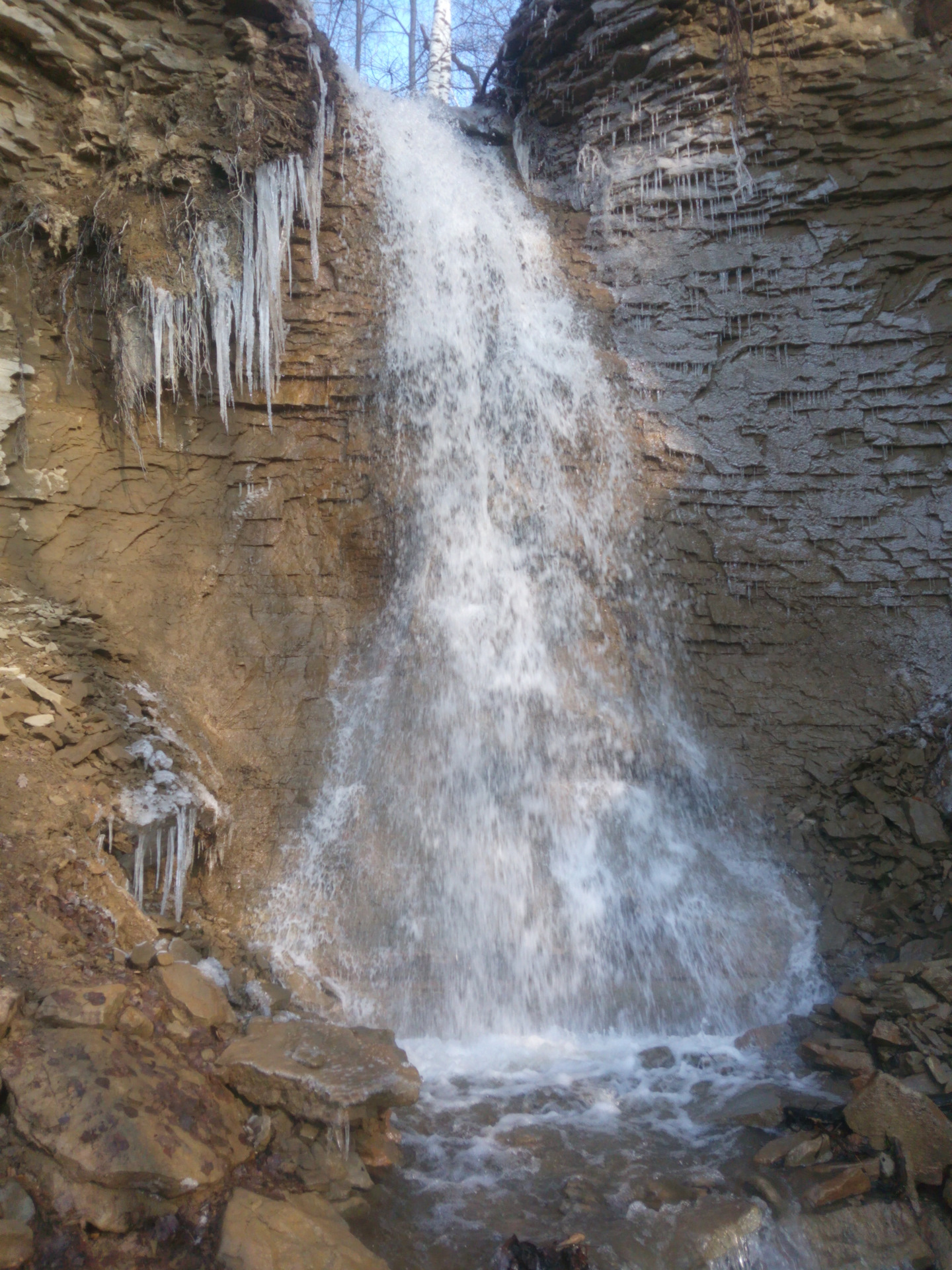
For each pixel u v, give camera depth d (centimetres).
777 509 901
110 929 526
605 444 929
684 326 940
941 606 854
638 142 984
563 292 979
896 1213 446
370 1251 394
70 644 727
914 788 790
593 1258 409
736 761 843
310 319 901
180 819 647
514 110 1106
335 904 695
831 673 866
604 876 764
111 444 808
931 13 873
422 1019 650
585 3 996
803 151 909
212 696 794
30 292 783
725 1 927
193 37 855
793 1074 590
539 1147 508
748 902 751
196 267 825
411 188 980
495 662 862
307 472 887
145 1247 364
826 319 902
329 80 935
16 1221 348
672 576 905
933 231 878
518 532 911
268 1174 420
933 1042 549
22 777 577
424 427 913
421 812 772
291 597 860
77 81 810
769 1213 445
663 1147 512
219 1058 462
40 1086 390
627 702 869
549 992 688
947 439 862
